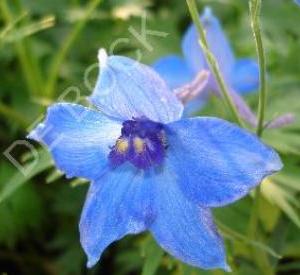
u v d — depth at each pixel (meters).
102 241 0.10
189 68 0.15
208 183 0.09
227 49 0.14
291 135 0.14
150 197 0.10
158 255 0.12
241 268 0.14
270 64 0.18
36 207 0.19
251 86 0.15
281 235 0.14
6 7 0.18
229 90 0.13
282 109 0.16
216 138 0.09
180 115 0.09
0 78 0.20
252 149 0.09
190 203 0.09
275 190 0.12
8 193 0.12
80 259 0.18
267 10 0.19
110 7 0.20
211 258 0.09
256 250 0.13
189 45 0.15
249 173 0.09
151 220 0.10
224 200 0.09
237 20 0.21
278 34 0.19
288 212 0.12
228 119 0.14
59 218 0.19
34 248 0.19
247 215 0.13
